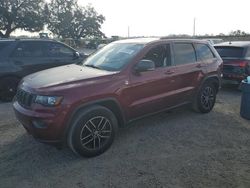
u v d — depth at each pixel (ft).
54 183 12.33
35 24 167.94
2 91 25.43
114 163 13.92
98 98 14.16
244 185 12.12
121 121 15.75
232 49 30.01
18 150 15.29
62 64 28.37
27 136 17.10
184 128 18.38
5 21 163.22
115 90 14.79
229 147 15.71
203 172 13.09
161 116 20.57
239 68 28.55
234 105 24.43
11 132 17.78
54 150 15.26
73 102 13.32
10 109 23.02
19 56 25.96
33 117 13.19
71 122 13.64
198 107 20.90
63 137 13.53
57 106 13.05
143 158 14.39
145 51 16.74
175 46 18.85
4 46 25.53
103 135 14.76
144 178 12.62
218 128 18.51
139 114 16.60
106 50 18.54
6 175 12.92
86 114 13.84
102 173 13.05
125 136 17.01
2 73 24.93
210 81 21.29
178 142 16.29
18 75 25.75
